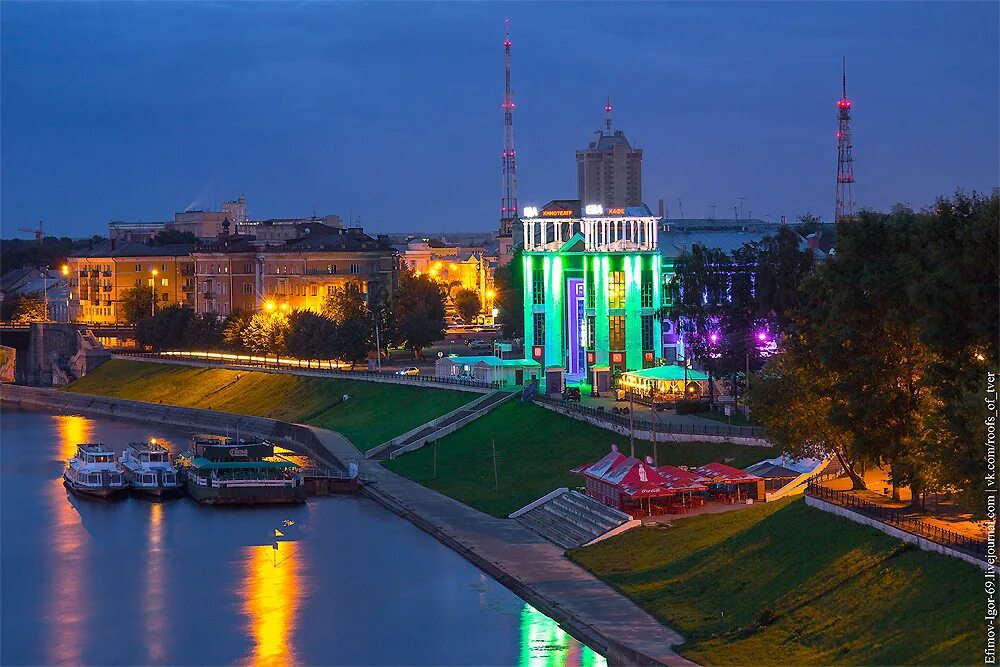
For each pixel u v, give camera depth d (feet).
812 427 458.50
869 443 425.69
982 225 382.01
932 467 381.19
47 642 435.94
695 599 418.72
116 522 624.59
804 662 350.84
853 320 430.61
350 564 516.73
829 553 399.24
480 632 421.18
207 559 541.34
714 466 529.86
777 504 483.10
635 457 579.07
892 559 376.48
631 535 494.18
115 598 486.38
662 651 375.04
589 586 452.76
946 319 389.60
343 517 609.83
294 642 425.69
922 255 413.18
